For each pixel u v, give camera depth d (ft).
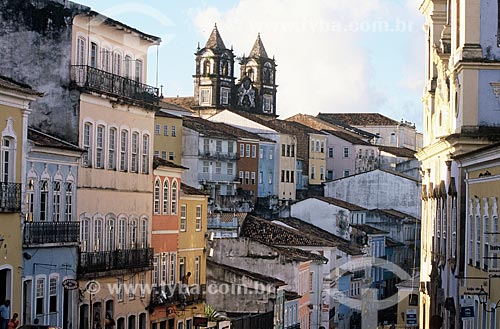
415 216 420.36
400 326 329.72
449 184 207.10
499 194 156.04
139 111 214.48
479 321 168.86
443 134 219.20
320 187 513.45
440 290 216.74
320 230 375.86
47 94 191.01
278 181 492.95
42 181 173.47
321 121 559.38
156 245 222.28
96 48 201.46
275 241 320.50
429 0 244.22
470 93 198.39
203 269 251.19
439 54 225.76
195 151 435.94
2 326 151.94
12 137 160.76
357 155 525.34
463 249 192.44
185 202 239.91
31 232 166.81
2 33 192.13
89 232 192.54
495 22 199.62
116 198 203.72
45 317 171.63
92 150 194.39
